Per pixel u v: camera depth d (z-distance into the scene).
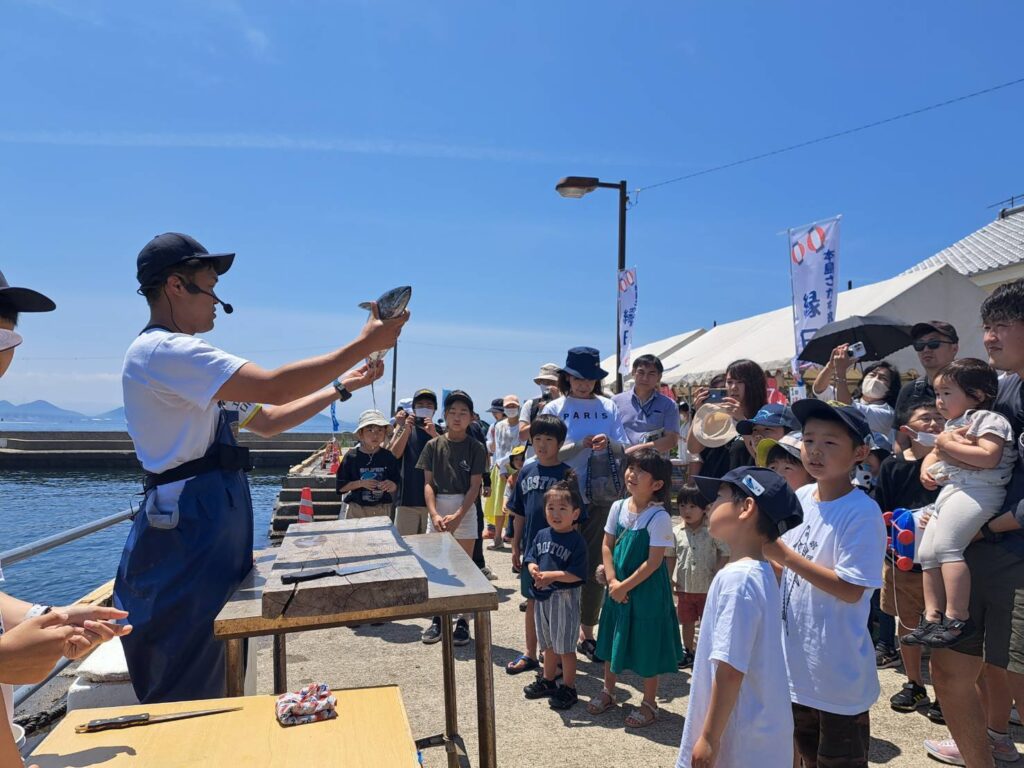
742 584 2.19
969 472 2.89
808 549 2.62
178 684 2.25
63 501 26.59
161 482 2.33
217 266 2.48
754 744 2.13
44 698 4.14
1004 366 2.90
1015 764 3.24
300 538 2.70
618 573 3.87
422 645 5.16
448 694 2.99
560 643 4.00
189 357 2.18
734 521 2.33
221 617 1.96
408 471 6.04
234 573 2.37
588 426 5.29
